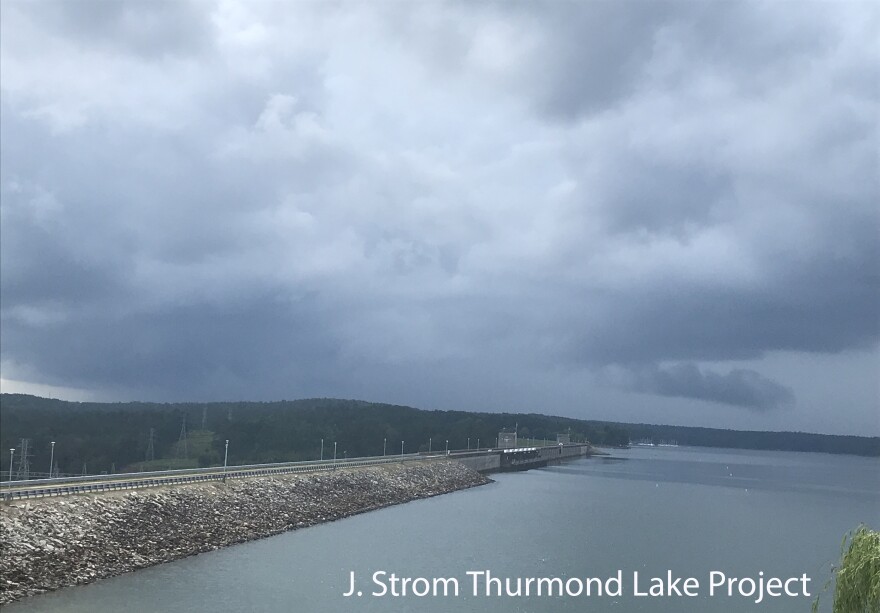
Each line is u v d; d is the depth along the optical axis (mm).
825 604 80938
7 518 71938
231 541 95062
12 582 64062
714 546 116250
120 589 68688
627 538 120438
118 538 80312
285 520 112188
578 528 128625
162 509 92875
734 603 80125
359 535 109000
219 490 110188
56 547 72000
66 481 96312
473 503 160125
